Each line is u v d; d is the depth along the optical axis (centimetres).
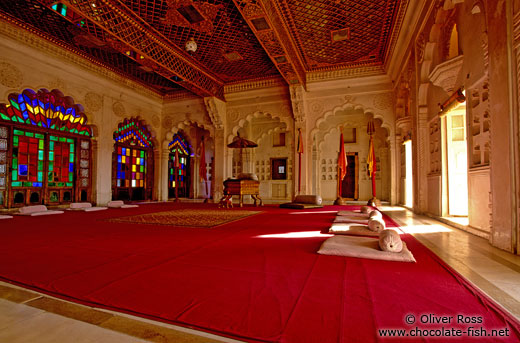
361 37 772
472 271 223
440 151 550
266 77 1060
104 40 661
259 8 553
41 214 648
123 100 1048
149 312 154
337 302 165
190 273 221
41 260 260
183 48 819
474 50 378
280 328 135
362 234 348
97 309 160
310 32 747
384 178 1252
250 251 292
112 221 536
